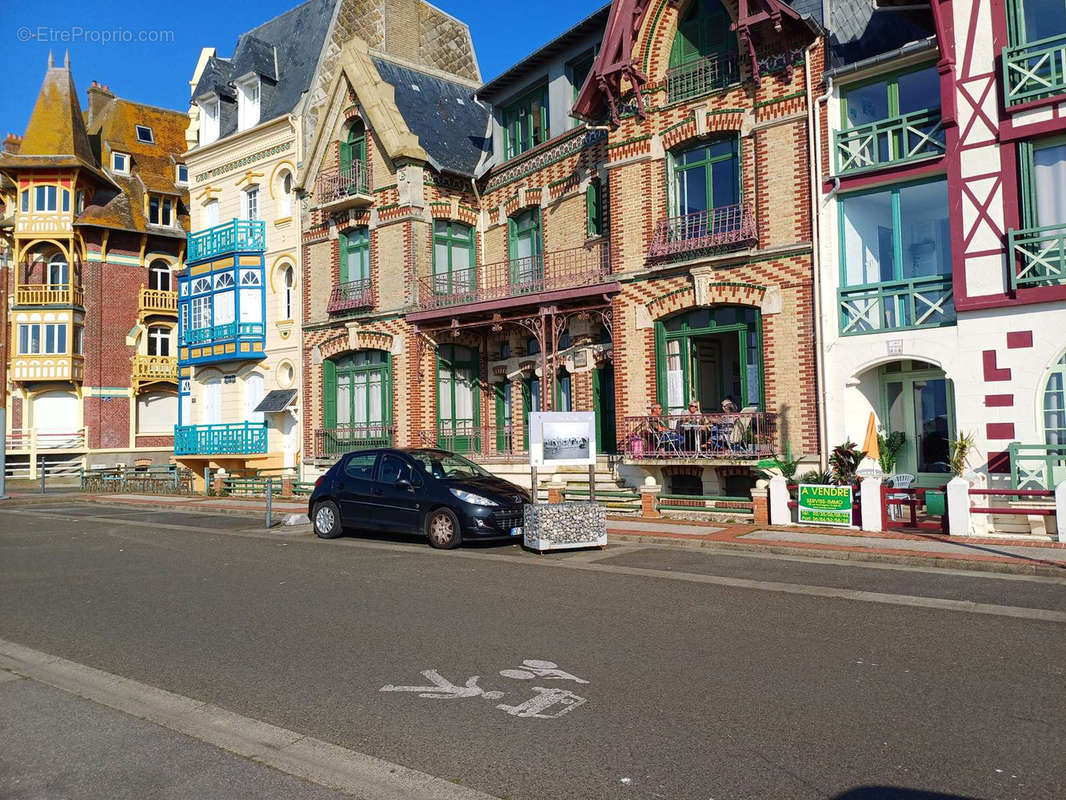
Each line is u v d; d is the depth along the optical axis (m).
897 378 16.27
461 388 24.20
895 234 15.43
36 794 4.40
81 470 35.56
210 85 30.19
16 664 6.89
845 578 10.00
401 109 24.95
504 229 23.81
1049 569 10.03
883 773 4.46
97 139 42.03
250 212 28.94
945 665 6.34
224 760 4.82
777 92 16.69
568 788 4.36
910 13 15.70
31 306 38.75
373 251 24.48
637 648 6.94
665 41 18.48
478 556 12.23
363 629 7.75
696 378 18.17
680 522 15.23
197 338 29.45
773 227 16.64
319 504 14.88
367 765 4.71
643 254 18.47
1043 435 13.64
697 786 4.35
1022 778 4.38
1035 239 13.69
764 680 6.05
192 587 10.13
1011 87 14.09
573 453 13.13
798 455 16.14
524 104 23.41
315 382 26.31
